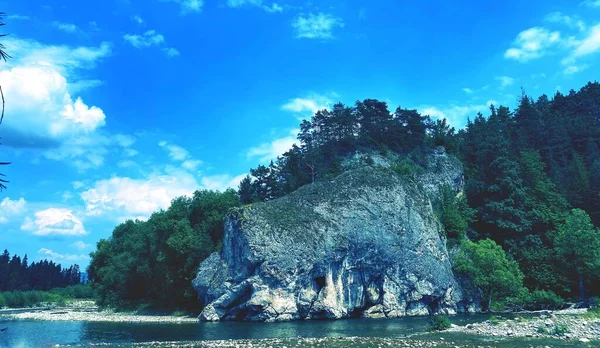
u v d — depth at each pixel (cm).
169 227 8462
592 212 9388
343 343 4000
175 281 8362
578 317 4953
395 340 4103
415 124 12612
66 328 5847
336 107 13525
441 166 11125
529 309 7500
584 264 7706
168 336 4838
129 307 9288
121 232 13025
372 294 6944
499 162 9681
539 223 9088
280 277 6494
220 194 9162
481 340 3938
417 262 7231
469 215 9412
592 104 14312
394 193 7712
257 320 6412
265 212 7038
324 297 6625
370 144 12519
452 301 7288
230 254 6962
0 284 16862
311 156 11694
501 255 7569
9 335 5103
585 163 10956
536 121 12838
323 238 6869
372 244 7088
